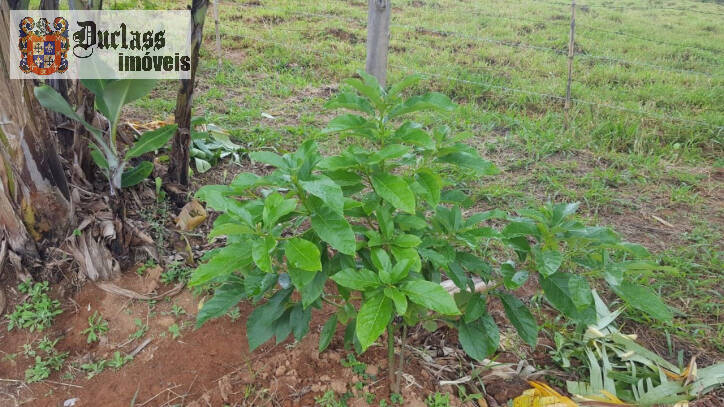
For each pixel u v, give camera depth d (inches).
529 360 95.4
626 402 86.2
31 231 99.9
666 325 104.3
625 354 93.8
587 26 365.4
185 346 93.5
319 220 66.3
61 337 94.1
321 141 177.2
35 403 83.4
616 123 196.9
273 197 62.3
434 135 79.6
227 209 63.0
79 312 98.9
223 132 169.0
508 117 202.8
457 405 84.8
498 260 121.7
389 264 64.9
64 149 117.0
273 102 212.4
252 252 60.2
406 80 72.7
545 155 175.2
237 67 249.1
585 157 177.9
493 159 173.9
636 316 106.8
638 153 180.9
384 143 76.6
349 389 85.9
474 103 220.5
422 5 406.6
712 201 153.9
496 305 108.1
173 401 84.2
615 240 71.7
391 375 84.2
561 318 105.2
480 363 93.8
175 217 125.0
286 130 183.9
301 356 90.9
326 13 354.9
